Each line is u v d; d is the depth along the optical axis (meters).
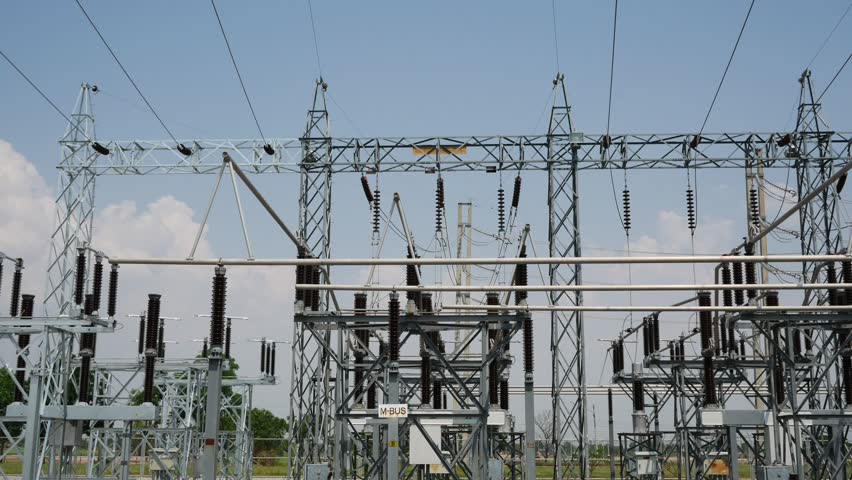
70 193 35.03
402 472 28.28
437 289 18.73
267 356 48.62
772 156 32.75
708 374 29.00
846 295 23.23
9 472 54.28
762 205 37.25
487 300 24.88
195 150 34.53
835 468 26.02
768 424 28.91
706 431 38.38
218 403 17.64
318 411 31.47
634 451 47.56
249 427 47.50
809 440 32.09
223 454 49.09
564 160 32.56
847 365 25.94
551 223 32.81
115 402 43.19
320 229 33.16
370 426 33.22
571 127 32.81
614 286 18.12
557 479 31.70
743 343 39.91
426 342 23.92
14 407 30.11
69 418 28.78
